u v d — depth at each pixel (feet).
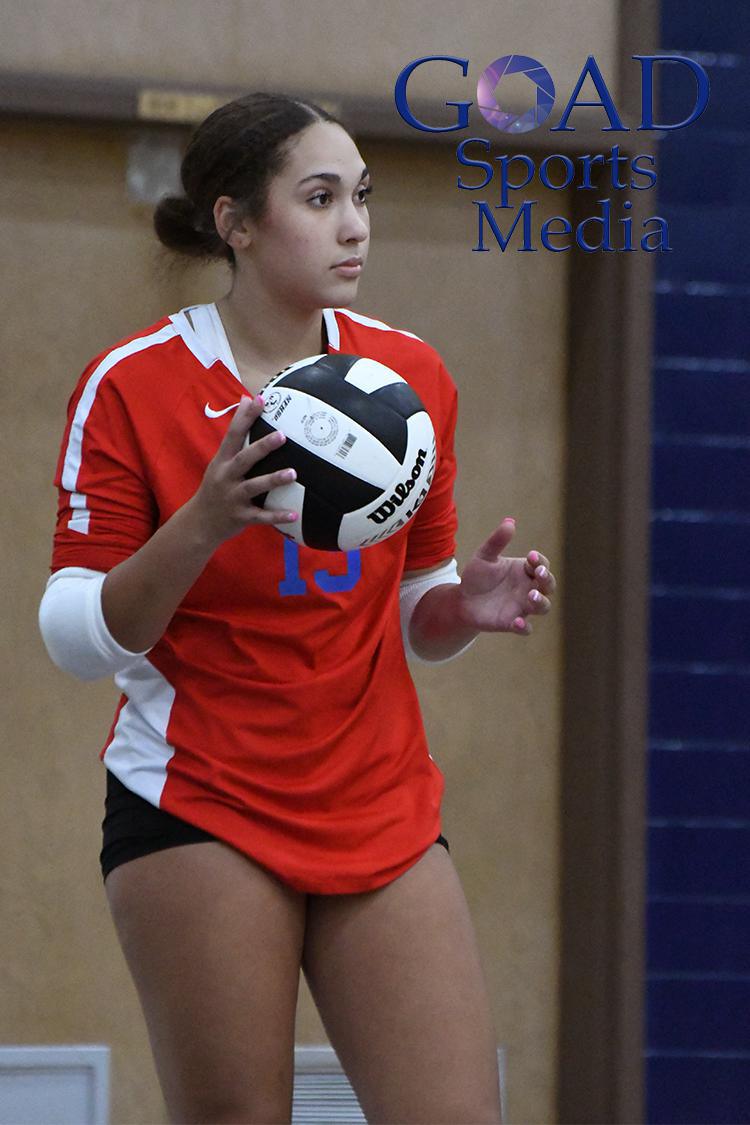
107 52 38.55
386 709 22.89
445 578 25.45
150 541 20.54
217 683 22.08
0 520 38.68
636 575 39.75
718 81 41.27
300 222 22.24
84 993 38.91
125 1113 38.96
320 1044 39.32
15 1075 38.34
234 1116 21.12
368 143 39.78
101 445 22.24
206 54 38.88
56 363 38.88
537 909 40.52
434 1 39.47
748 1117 41.04
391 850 22.04
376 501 20.56
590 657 39.99
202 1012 21.17
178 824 21.83
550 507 40.60
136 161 38.88
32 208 38.78
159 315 39.17
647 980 40.86
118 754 22.79
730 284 41.27
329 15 39.22
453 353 40.29
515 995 40.45
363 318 24.49
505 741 40.50
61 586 22.12
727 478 41.29
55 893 38.78
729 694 41.24
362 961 21.65
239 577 21.89
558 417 40.65
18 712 38.68
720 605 41.22
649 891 40.91
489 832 40.42
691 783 41.11
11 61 38.22
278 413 20.56
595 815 39.73
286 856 21.50
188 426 22.25
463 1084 20.83
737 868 41.16
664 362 41.16
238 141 22.50
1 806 38.60
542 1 39.78
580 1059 39.88
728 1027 41.09
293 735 21.94
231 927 21.24
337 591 22.25
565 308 40.65
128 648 21.43
